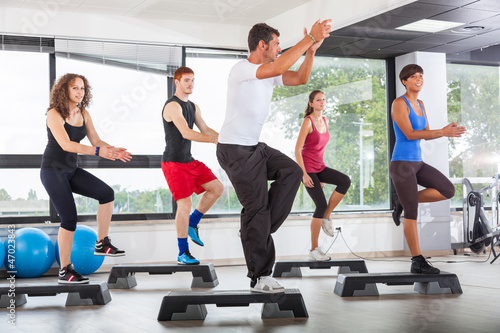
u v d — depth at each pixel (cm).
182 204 409
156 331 244
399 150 352
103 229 353
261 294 268
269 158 271
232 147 264
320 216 442
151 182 586
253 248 269
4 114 539
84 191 347
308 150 437
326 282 409
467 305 295
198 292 278
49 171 327
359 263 441
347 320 259
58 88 329
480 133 660
